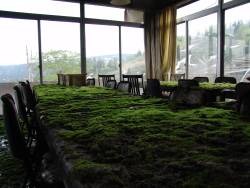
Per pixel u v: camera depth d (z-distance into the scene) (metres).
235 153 0.77
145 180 0.59
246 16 5.46
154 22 7.90
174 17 7.22
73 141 0.98
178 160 0.71
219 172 0.62
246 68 5.54
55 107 1.93
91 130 1.13
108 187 0.56
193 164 0.68
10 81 6.50
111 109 1.75
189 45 7.16
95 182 0.60
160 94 4.13
